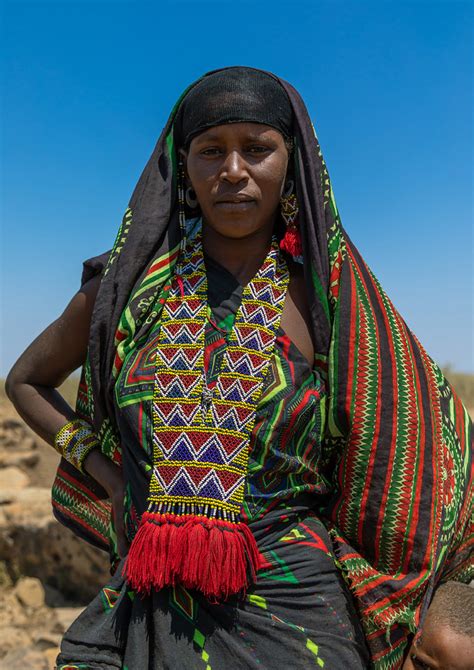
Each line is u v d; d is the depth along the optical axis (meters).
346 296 2.42
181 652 2.24
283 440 2.33
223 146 2.36
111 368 2.49
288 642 2.29
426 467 2.43
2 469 9.12
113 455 2.58
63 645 2.41
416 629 2.44
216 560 2.18
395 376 2.43
